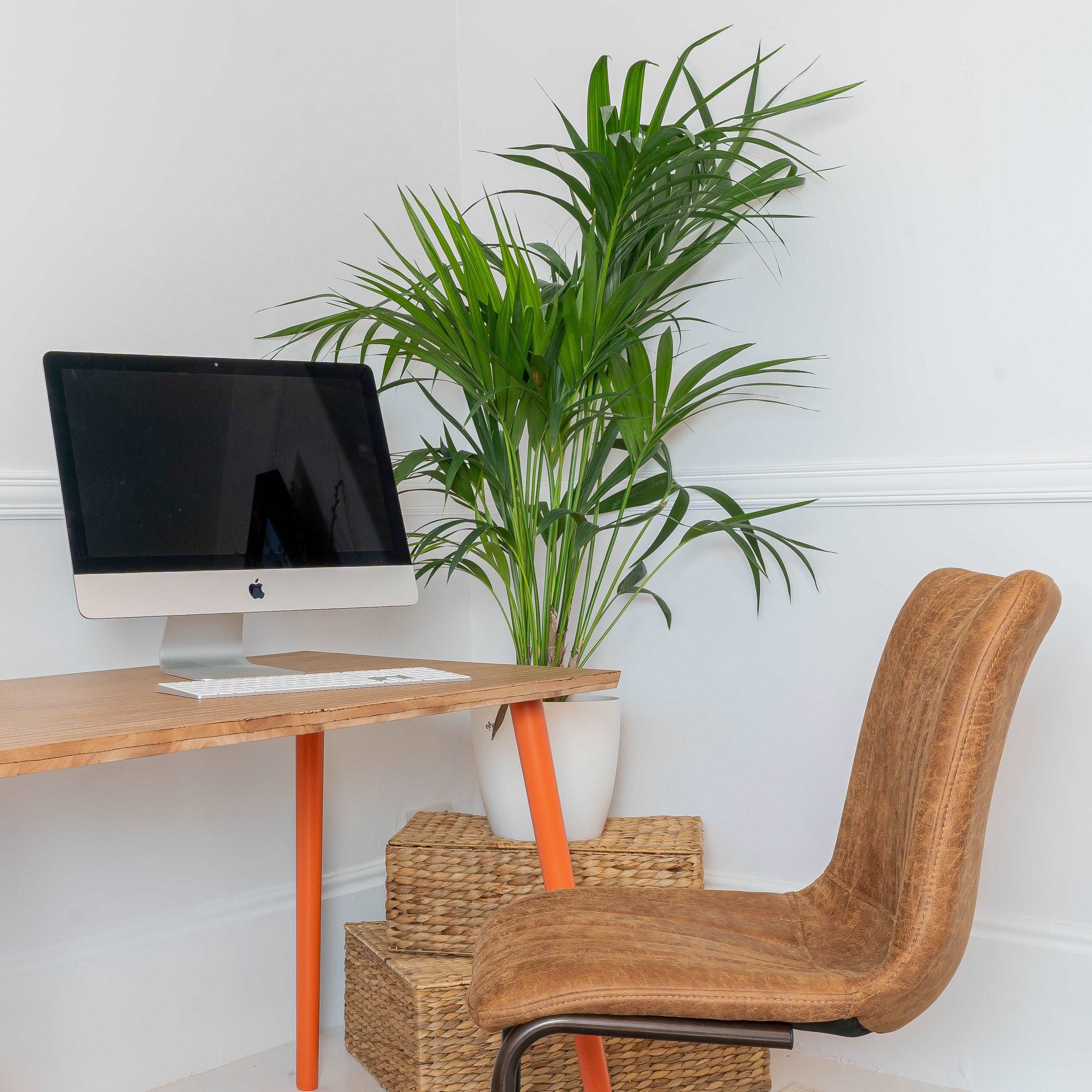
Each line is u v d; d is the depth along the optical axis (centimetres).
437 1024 158
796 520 192
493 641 230
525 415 177
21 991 159
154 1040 174
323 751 189
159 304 179
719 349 201
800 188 192
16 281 161
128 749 95
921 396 180
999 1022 170
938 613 123
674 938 112
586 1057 130
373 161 216
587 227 168
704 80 203
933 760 99
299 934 173
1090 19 165
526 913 119
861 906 122
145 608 139
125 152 174
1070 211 167
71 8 168
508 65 228
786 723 193
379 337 215
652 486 187
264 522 152
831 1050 184
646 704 210
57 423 139
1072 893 166
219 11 188
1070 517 166
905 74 181
